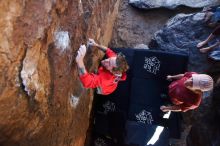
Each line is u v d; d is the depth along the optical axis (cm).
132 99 501
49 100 304
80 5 347
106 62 374
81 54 346
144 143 494
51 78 298
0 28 222
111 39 623
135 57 498
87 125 470
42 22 262
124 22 650
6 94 242
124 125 502
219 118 532
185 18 606
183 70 488
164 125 502
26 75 256
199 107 561
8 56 233
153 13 664
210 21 580
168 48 593
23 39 243
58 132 351
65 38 315
